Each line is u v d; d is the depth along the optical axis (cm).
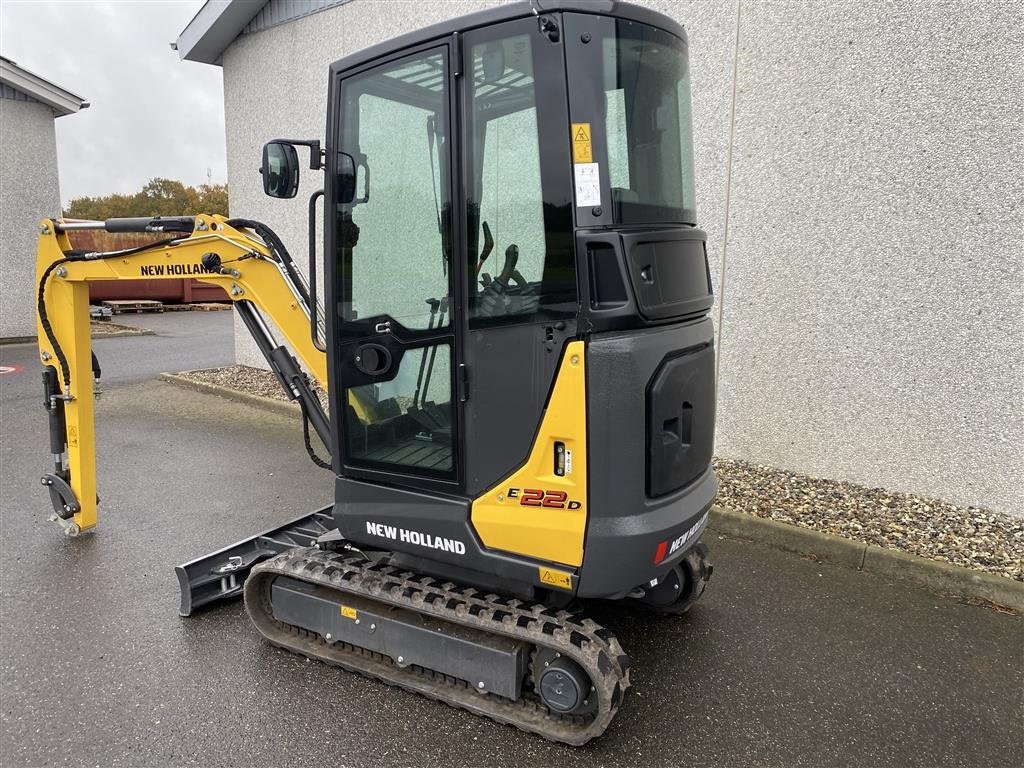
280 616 331
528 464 254
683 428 263
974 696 301
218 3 852
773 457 534
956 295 444
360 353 290
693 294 270
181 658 326
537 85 235
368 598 308
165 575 407
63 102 1313
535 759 263
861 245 473
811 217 490
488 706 281
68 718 284
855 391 490
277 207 903
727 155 519
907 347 466
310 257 308
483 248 253
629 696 300
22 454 634
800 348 509
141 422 763
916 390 466
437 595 290
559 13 230
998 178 421
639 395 240
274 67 870
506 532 263
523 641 275
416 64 259
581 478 244
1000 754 267
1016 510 441
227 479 578
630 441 241
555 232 237
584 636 259
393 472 291
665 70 267
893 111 449
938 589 392
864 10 450
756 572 412
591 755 265
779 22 483
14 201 1291
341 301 292
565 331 240
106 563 422
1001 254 426
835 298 489
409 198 269
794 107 486
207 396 885
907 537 425
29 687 303
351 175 282
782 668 321
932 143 439
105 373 1023
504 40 240
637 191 251
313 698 298
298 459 634
